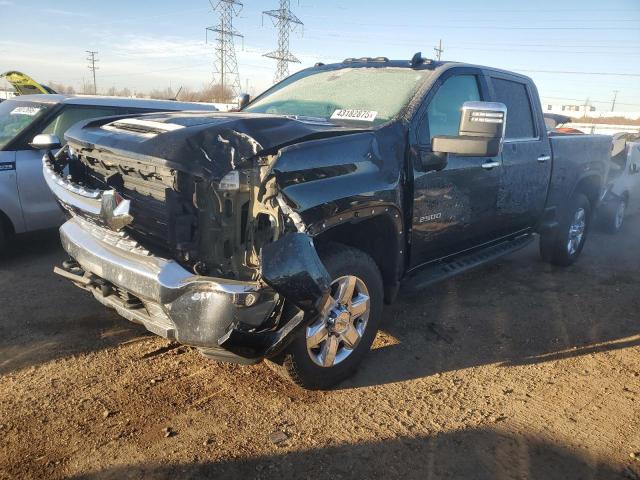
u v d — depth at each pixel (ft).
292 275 8.52
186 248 9.20
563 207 19.38
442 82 13.47
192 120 10.49
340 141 10.47
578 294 17.88
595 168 20.83
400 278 12.62
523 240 17.85
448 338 14.01
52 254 19.54
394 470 8.95
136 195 10.28
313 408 10.61
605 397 11.51
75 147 11.66
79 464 8.75
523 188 16.35
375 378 11.89
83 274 11.48
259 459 9.06
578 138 19.47
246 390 11.14
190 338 9.05
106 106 21.20
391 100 12.97
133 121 11.16
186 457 9.02
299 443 9.52
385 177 11.15
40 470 8.57
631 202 36.99
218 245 9.34
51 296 15.55
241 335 8.72
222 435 9.63
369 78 14.30
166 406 10.43
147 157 9.23
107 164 10.70
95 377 11.35
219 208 9.19
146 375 11.52
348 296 10.98
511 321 15.37
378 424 10.18
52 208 19.17
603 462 9.38
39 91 39.81
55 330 13.41
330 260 10.46
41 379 11.19
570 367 12.81
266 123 9.90
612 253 23.72
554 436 10.05
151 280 9.25
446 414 10.62
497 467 9.14
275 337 9.12
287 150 9.36
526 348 13.74
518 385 11.88
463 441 9.78
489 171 14.55
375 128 11.59
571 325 15.26
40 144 14.43
